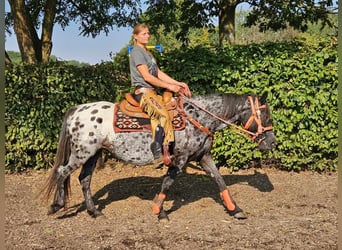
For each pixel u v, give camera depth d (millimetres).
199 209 6090
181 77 7668
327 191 6902
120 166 8125
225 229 5176
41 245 4727
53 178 5648
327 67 7512
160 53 7832
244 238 4863
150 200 6539
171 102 5355
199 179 7602
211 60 7645
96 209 5730
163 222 5477
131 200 6539
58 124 7848
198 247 4625
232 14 10250
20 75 7676
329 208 6055
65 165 5602
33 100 7758
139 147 5406
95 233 5078
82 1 11477
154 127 5148
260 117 5477
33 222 5539
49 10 10242
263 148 5523
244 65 7598
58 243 4781
